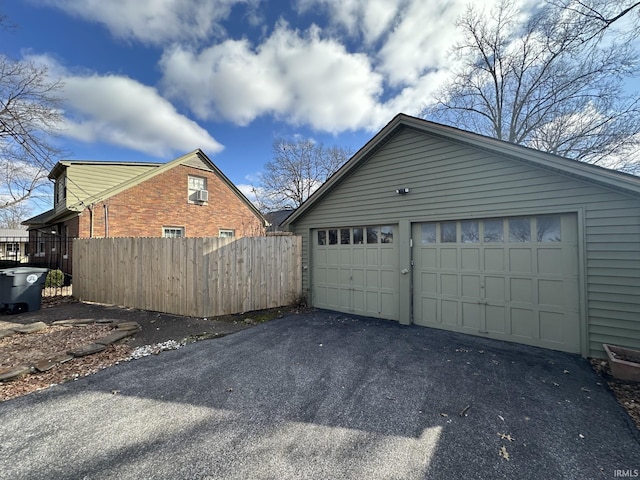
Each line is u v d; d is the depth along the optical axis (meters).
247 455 2.15
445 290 5.46
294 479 1.92
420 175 5.68
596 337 4.05
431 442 2.32
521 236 4.69
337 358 4.09
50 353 4.05
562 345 4.32
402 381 3.39
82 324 5.50
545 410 2.79
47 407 2.79
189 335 5.07
